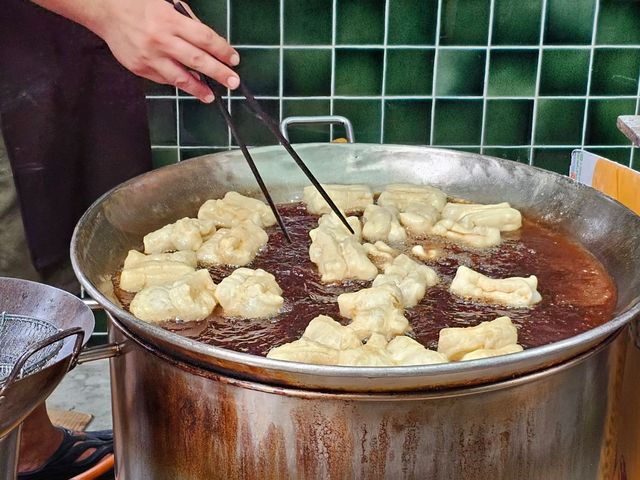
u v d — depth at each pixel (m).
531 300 0.85
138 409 0.74
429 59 1.53
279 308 0.83
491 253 0.98
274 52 1.51
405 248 1.00
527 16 1.50
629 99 1.56
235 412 0.66
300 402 0.63
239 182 1.14
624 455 0.86
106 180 1.38
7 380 0.63
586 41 1.52
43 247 1.34
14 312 0.83
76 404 1.51
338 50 1.51
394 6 1.49
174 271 0.89
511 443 0.66
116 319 0.75
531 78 1.55
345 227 1.00
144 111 1.37
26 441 1.16
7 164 1.31
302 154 1.18
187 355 0.67
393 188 1.13
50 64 1.27
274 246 1.00
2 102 1.25
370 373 0.58
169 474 0.72
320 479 0.65
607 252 0.95
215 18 1.49
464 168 1.16
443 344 0.74
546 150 1.60
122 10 0.87
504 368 0.61
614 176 1.17
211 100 0.94
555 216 1.06
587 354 0.68
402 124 1.57
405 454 0.64
